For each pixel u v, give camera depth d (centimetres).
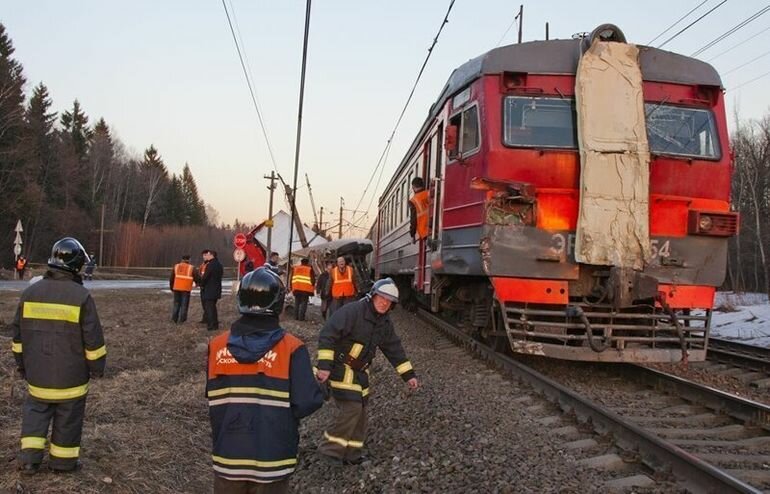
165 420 675
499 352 956
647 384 823
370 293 550
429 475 493
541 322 782
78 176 7275
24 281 3509
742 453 547
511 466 495
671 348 784
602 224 771
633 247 771
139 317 1702
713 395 688
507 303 806
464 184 873
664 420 644
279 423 326
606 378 870
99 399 728
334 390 547
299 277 1730
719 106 841
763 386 859
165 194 10181
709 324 801
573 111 812
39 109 6819
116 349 1110
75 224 6819
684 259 796
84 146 8688
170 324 1538
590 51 808
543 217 789
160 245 8212
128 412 689
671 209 799
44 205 6097
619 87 802
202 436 652
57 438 473
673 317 766
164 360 1033
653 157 794
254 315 332
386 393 781
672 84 832
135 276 5381
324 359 530
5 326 1251
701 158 812
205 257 1445
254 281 331
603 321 806
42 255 6253
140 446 581
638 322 816
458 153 892
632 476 475
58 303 462
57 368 462
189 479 543
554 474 478
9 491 434
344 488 508
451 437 574
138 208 9194
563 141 801
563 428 599
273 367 327
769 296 3056
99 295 2622
